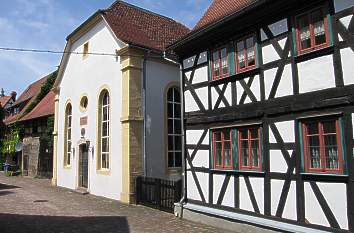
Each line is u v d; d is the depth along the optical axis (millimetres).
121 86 15492
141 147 15023
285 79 8688
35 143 27734
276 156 8789
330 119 7648
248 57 9852
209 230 9922
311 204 7898
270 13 9125
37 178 26641
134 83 15102
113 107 15984
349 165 7230
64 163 20656
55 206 14102
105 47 16891
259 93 9359
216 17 11453
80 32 19188
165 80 16281
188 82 12008
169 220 11352
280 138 8711
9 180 25344
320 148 7824
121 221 11258
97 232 9906
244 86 9820
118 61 15836
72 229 10258
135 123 14961
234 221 9703
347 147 7281
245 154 9758
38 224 10898
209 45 11164
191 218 11273
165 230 10008
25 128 31812
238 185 9836
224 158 10453
